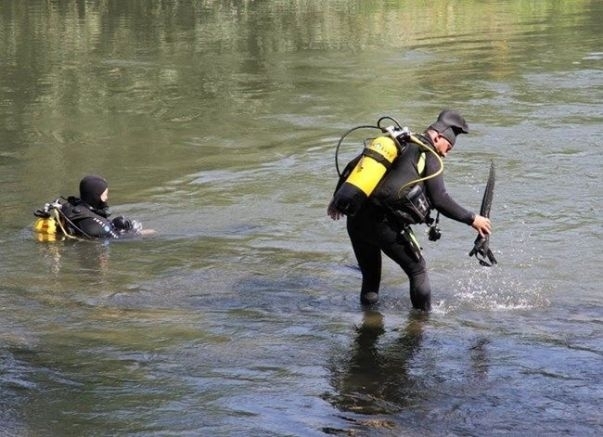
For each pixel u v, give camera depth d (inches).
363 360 284.7
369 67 899.4
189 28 1202.0
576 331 307.9
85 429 238.2
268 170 550.0
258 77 863.1
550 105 702.5
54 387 264.1
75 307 335.6
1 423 241.0
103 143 631.2
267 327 313.7
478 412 247.8
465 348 293.4
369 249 329.1
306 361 284.7
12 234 434.6
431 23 1229.1
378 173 310.5
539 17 1263.5
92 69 920.9
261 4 1439.5
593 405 251.3
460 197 479.2
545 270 373.1
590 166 534.9
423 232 424.5
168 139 639.1
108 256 399.9
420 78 835.4
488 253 322.7
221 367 279.6
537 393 259.1
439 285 356.2
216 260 391.9
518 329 310.0
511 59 917.2
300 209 469.7
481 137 607.8
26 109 746.8
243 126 671.8
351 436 234.1
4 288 357.7
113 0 1487.5
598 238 412.5
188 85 834.2
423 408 250.7
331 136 633.0
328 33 1146.0
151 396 258.5
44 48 1056.2
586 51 947.3
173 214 465.4
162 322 319.3
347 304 338.3
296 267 382.0
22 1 1475.1
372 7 1396.4
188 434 235.3
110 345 297.3
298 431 236.8
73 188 522.0
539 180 509.4
